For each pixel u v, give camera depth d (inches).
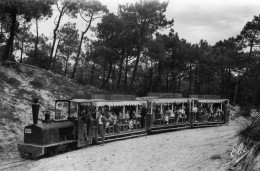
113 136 880.3
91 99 860.0
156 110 1065.5
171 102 1120.2
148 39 1667.1
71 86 1502.2
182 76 2341.3
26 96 1187.3
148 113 1029.8
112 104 873.5
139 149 720.3
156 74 2191.2
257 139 466.9
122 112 945.5
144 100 1016.2
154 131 1030.4
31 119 1050.1
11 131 925.2
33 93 1234.6
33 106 711.1
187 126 1181.1
